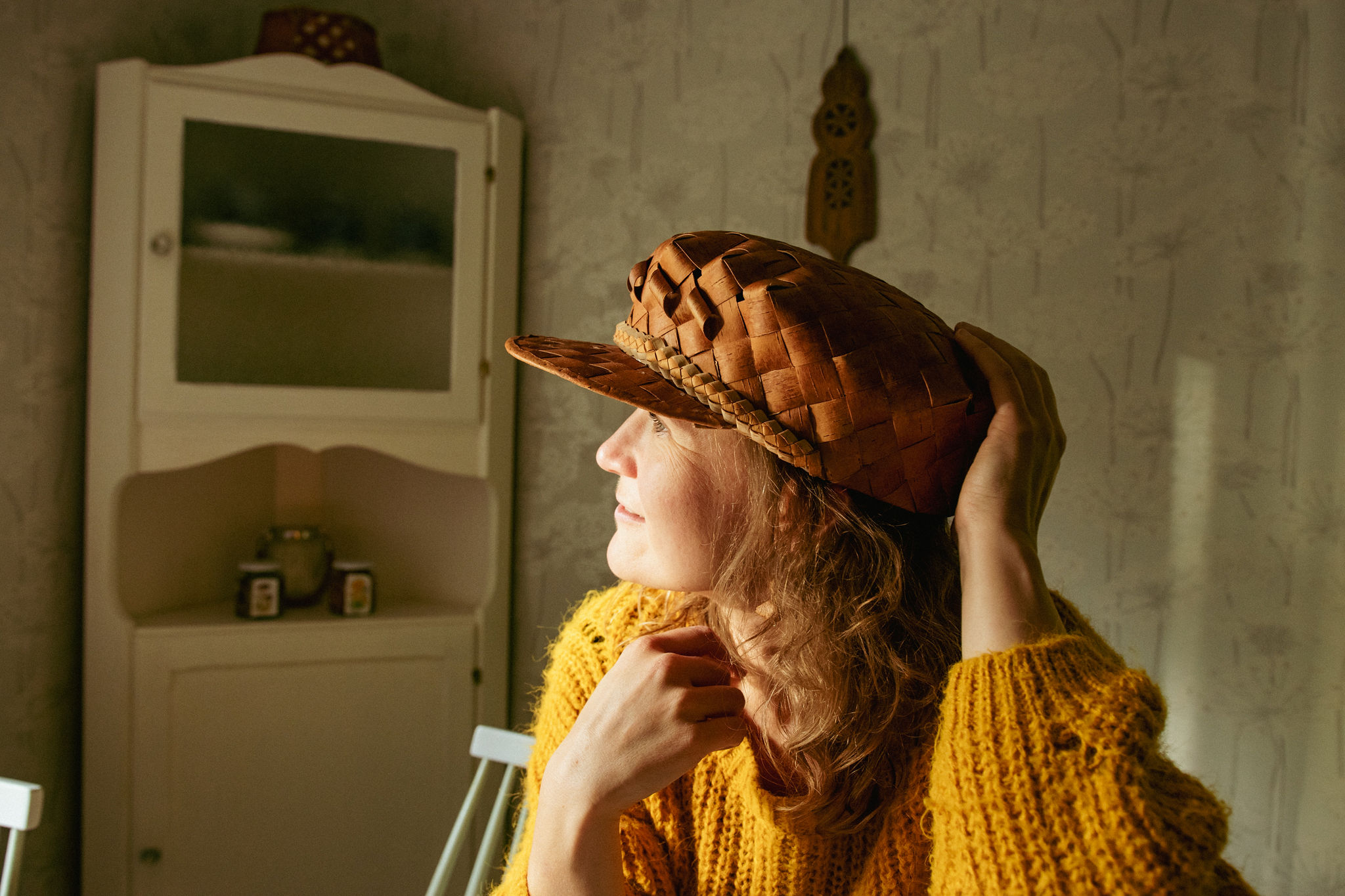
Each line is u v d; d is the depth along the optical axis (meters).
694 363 0.50
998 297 1.73
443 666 1.75
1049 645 0.46
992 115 1.73
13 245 1.53
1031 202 1.71
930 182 1.76
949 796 0.45
